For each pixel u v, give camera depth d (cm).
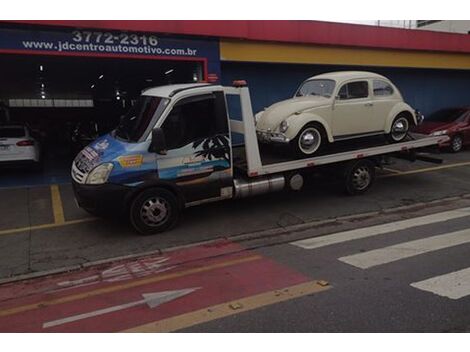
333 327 407
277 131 837
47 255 653
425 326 403
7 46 977
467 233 686
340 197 946
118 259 632
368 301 456
